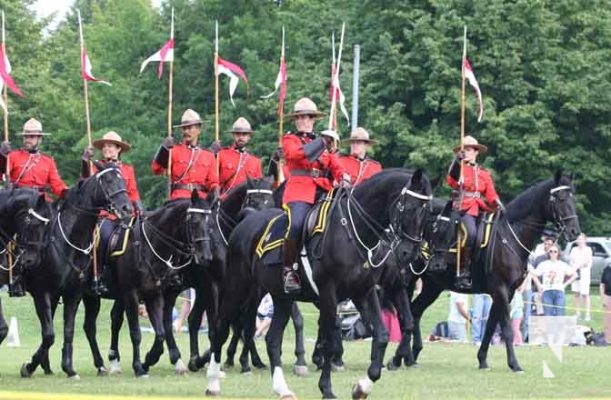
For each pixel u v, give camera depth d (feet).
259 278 63.00
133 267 73.26
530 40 179.63
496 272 78.43
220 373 70.95
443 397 61.67
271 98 181.16
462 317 108.58
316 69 183.83
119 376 74.28
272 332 61.41
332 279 59.11
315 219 59.82
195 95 200.75
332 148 61.93
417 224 57.21
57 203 74.59
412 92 181.47
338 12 193.06
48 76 231.30
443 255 78.48
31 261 68.39
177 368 75.72
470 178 80.64
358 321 106.11
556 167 177.58
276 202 74.49
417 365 81.71
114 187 69.97
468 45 175.73
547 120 174.81
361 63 187.01
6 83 81.30
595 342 105.60
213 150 79.05
